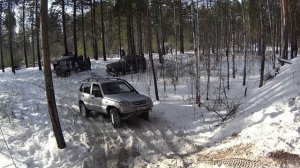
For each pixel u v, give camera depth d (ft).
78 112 56.75
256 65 97.14
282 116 36.96
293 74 49.67
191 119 47.96
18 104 60.49
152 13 101.76
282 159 28.99
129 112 46.34
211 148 36.22
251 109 44.91
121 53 124.16
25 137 42.29
